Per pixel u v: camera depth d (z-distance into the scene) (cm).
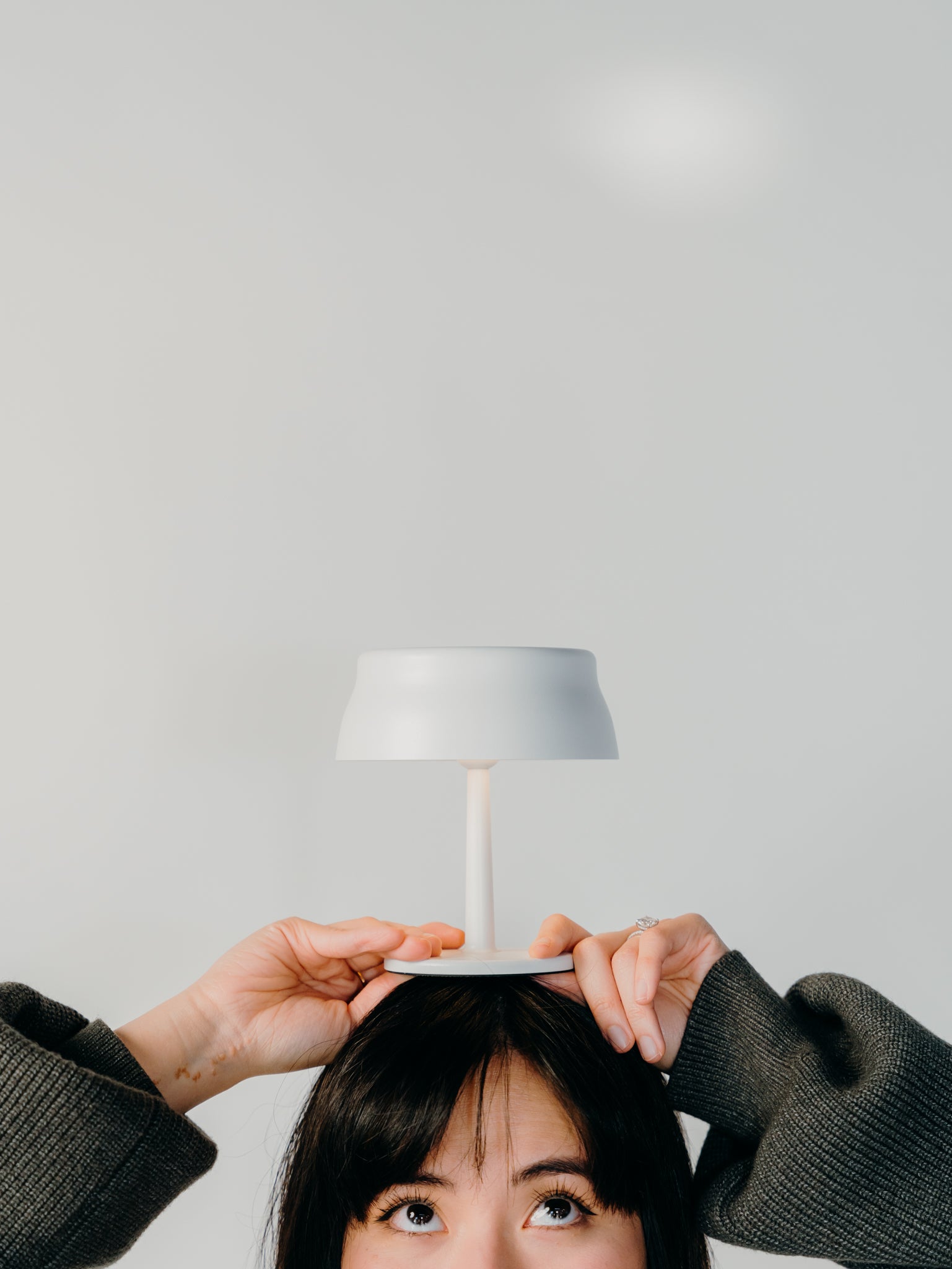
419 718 96
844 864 187
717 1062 83
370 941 87
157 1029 86
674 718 190
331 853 188
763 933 186
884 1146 73
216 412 195
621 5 202
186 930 186
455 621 192
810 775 188
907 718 188
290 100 201
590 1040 81
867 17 200
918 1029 78
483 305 198
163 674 190
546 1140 76
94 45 200
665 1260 79
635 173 200
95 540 191
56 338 194
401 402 196
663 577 192
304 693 191
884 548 191
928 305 194
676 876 187
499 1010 80
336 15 202
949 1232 73
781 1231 75
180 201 199
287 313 197
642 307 197
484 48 202
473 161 201
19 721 188
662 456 194
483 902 96
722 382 195
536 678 98
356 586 192
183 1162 77
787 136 198
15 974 184
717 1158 85
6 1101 73
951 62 199
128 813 188
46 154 198
